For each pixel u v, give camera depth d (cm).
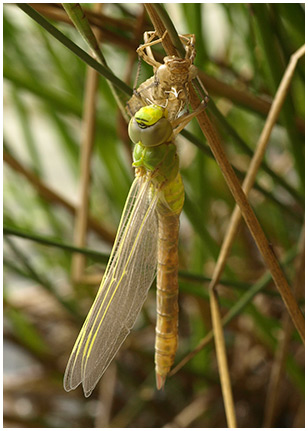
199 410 56
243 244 59
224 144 55
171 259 46
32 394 58
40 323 64
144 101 45
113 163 57
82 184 51
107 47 54
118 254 46
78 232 51
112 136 54
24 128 60
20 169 54
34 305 60
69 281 58
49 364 59
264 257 44
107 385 57
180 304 60
